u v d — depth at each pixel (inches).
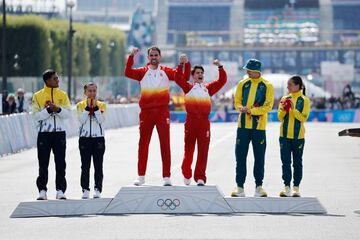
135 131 3262.8
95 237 895.1
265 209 1067.3
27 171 1652.3
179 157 1963.6
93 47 6860.2
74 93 4827.8
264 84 1103.6
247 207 1066.7
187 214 1053.8
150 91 1097.4
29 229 951.0
